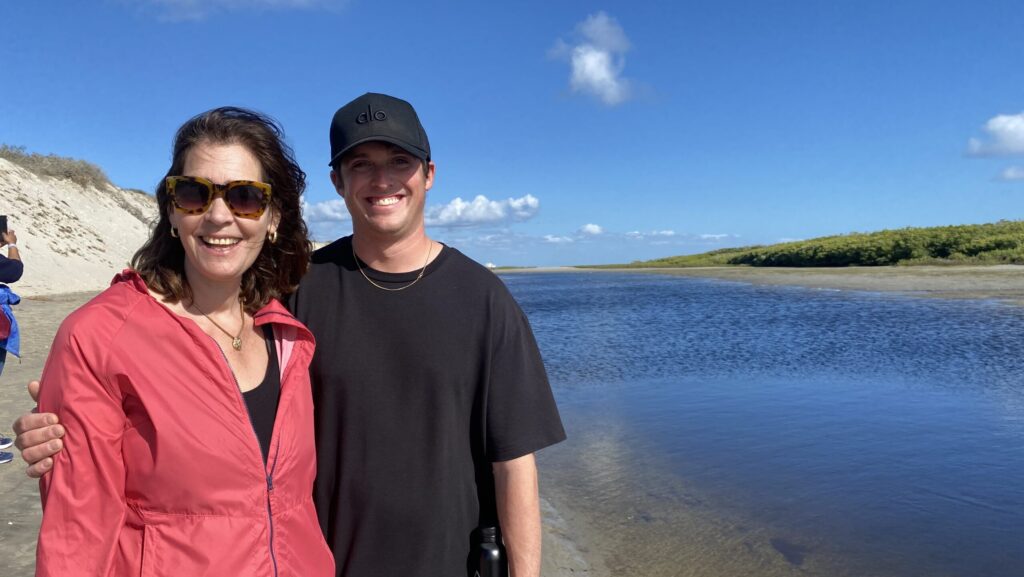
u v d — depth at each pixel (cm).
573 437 689
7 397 651
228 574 154
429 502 191
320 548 180
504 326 200
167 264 178
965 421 699
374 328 194
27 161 2681
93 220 2614
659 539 444
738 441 655
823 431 679
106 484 151
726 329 1526
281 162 190
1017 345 1145
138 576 151
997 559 406
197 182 169
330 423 194
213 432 157
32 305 1470
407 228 196
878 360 1059
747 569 401
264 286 194
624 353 1230
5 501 419
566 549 431
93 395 149
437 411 192
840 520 466
